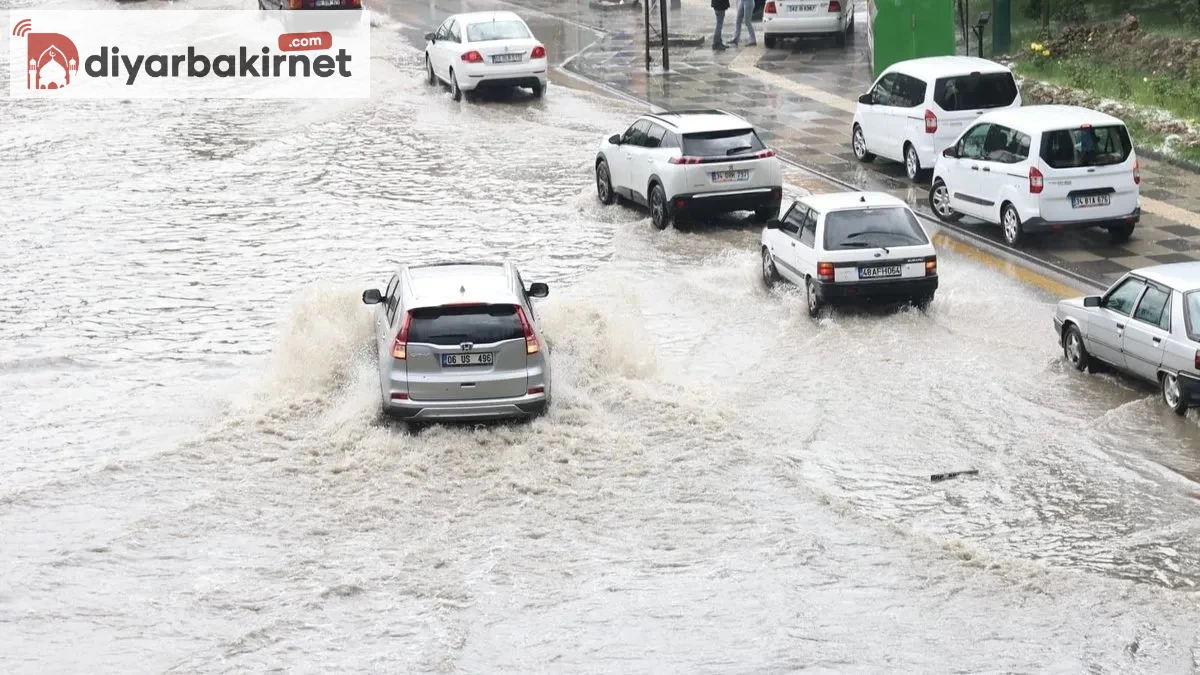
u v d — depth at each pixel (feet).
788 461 96.07
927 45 221.66
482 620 75.72
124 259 149.79
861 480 93.09
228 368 116.88
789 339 120.06
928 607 76.59
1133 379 109.09
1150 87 196.13
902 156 175.42
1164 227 147.33
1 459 99.14
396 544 84.94
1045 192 139.03
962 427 101.04
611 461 96.02
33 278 143.33
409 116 225.35
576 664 71.15
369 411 103.14
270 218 166.20
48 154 204.23
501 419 101.24
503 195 174.91
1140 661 70.54
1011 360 113.50
